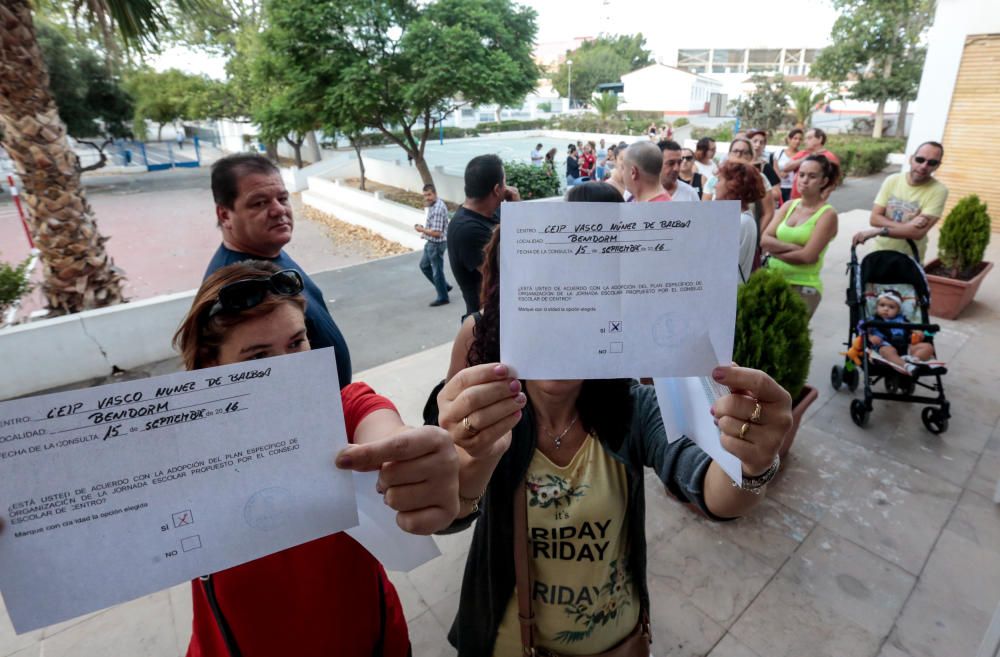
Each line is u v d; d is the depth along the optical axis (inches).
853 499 110.3
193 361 39.4
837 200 506.9
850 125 1268.5
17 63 181.2
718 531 103.0
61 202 201.3
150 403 26.7
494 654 52.2
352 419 42.9
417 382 172.1
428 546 35.7
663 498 113.0
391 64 475.8
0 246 494.3
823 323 201.3
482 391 32.6
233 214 81.0
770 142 957.8
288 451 29.5
